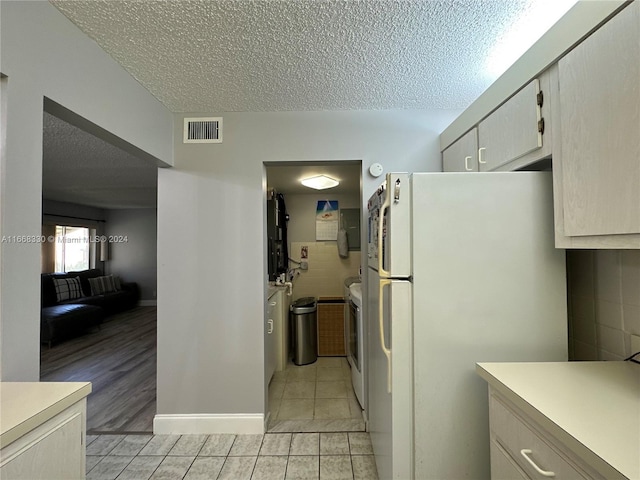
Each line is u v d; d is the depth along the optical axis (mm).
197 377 2039
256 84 1722
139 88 1689
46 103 1138
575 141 969
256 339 2035
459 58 1484
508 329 1202
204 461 1764
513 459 906
